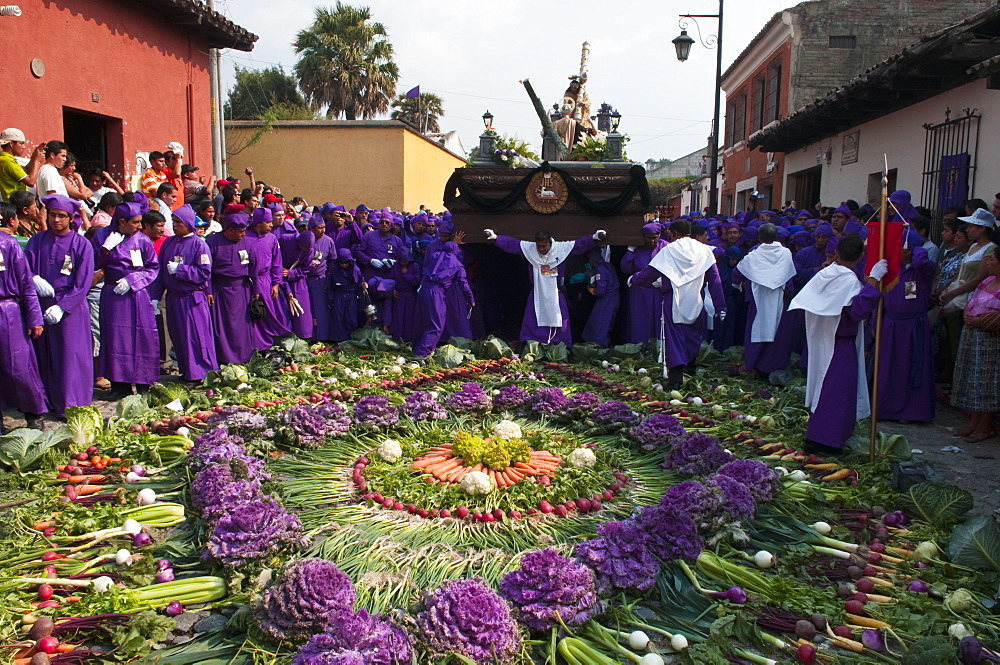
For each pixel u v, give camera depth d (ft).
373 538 15.28
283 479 18.43
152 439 20.17
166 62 50.85
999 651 11.78
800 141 62.34
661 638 12.33
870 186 48.44
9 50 37.35
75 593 13.12
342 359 31.55
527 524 16.05
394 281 37.09
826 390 20.43
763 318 29.68
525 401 24.00
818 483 18.54
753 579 13.39
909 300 24.39
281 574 12.78
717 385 28.99
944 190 37.83
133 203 26.17
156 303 27.40
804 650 11.51
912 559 14.57
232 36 55.93
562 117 44.86
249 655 11.66
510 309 44.47
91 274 23.44
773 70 76.13
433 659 11.14
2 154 30.37
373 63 146.51
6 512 15.74
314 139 85.51
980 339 22.09
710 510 14.87
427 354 32.71
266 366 28.40
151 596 12.73
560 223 34.83
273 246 32.07
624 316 36.63
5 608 12.36
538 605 12.25
